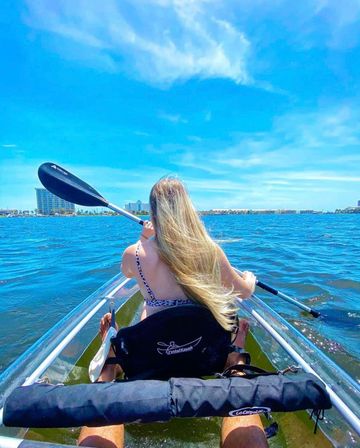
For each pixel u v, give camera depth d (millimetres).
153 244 1384
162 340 1322
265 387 1045
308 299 4539
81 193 2773
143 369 1403
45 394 1013
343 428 1281
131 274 1456
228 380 1087
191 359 1392
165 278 1335
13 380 1422
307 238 15094
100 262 8164
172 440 1488
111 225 32844
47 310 4355
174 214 1335
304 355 1697
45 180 2689
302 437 1410
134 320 2951
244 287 1503
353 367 2682
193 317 1281
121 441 1207
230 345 1442
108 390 1022
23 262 8438
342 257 8609
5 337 3490
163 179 1463
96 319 2389
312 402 1048
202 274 1303
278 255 8961
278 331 2037
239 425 1199
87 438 1157
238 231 20422
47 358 1619
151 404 975
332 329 3436
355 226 27406
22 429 1335
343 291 4977
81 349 2053
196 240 1321
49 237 17125
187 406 980
